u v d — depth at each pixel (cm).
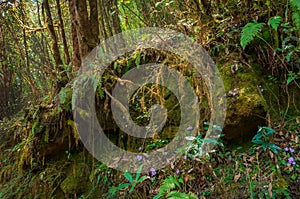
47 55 450
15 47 489
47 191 259
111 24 353
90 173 250
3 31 479
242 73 225
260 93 214
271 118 208
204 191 186
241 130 209
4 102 586
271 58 225
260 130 184
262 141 183
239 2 253
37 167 281
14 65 509
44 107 286
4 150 315
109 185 231
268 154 188
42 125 277
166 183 185
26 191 271
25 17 464
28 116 296
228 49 241
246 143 207
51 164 275
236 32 240
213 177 189
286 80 220
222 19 266
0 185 295
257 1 246
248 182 178
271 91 219
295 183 169
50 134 275
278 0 225
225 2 260
